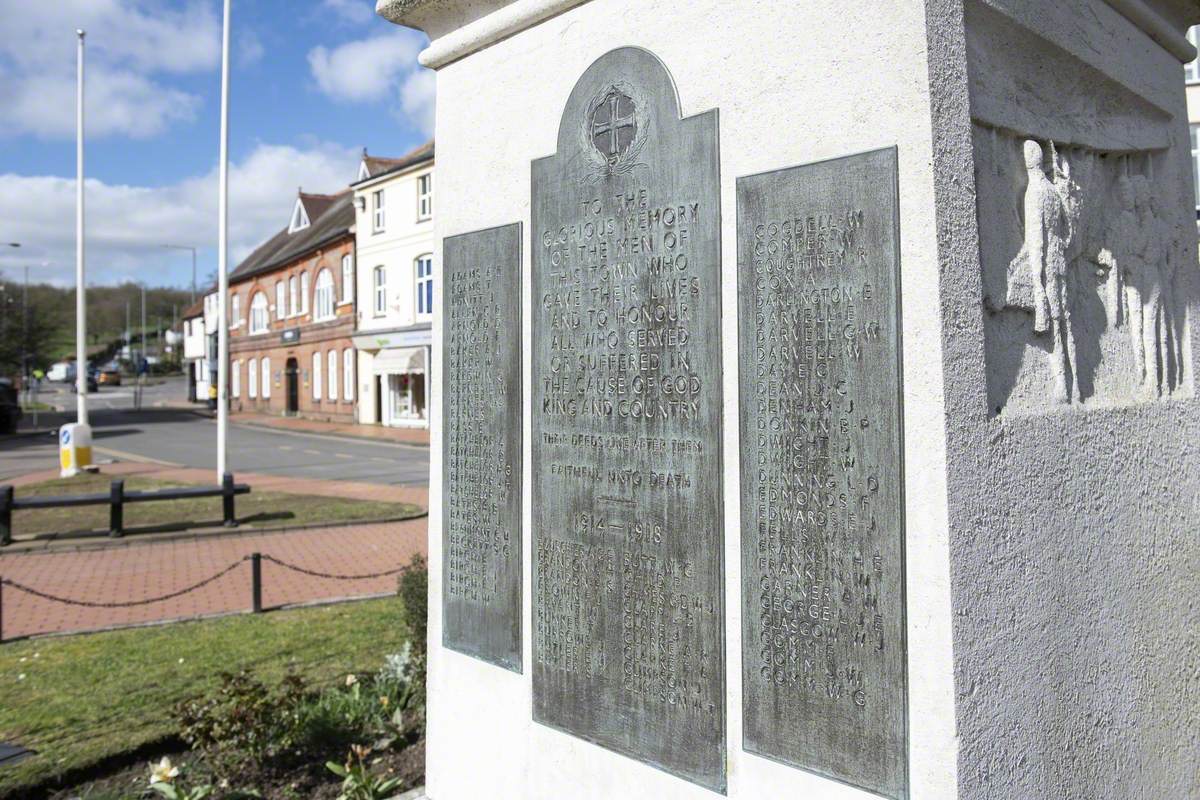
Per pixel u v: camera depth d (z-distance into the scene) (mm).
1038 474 2744
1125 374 3441
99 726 5215
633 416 3168
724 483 2879
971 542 2432
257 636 7219
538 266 3562
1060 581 2820
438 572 4086
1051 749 2730
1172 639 3533
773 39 2760
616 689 3223
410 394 32969
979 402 2488
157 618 8031
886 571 2471
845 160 2574
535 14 3545
